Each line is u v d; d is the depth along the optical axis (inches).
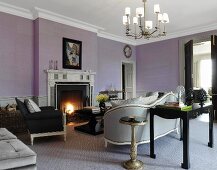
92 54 234.5
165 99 121.7
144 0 150.0
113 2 164.6
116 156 106.8
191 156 106.5
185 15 194.7
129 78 314.3
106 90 265.9
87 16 198.1
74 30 215.2
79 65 219.8
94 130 153.8
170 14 191.6
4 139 86.7
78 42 218.2
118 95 282.0
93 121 158.4
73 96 216.1
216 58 210.7
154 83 288.5
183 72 254.8
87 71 222.8
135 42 307.1
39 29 184.5
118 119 110.7
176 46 263.3
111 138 115.3
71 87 211.2
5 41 172.4
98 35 258.8
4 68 171.6
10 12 175.3
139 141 111.5
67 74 204.7
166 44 274.1
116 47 283.4
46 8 178.2
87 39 228.8
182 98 122.6
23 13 183.3
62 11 185.3
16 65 179.3
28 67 187.6
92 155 108.5
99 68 260.7
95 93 238.7
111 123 114.3
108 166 94.0
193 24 224.2
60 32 201.9
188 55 238.2
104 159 102.7
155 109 106.0
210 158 103.6
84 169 90.6
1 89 169.9
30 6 173.8
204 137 143.6
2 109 159.9
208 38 229.9
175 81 264.2
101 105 166.9
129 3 166.1
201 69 391.5
